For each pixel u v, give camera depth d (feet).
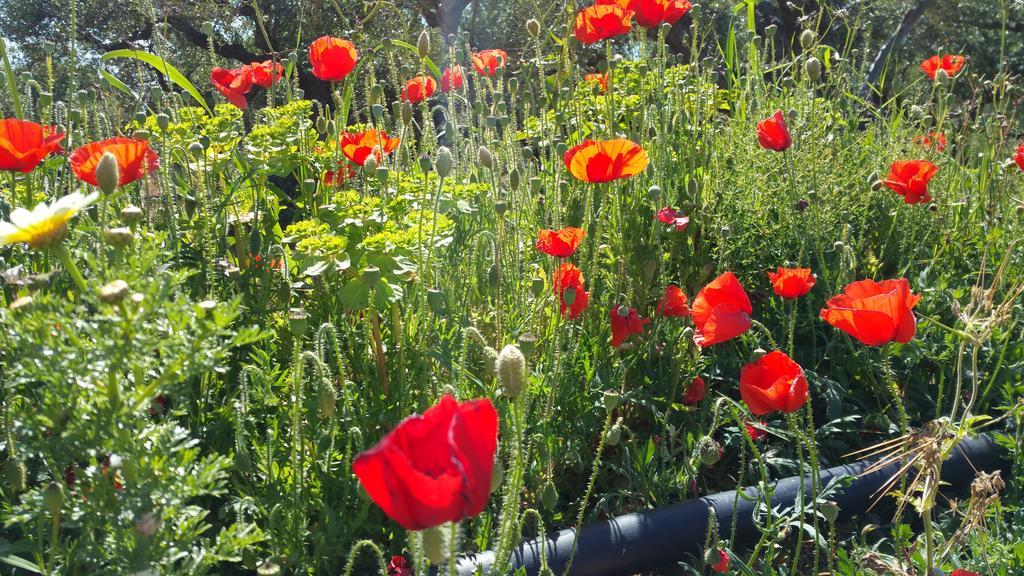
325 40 10.80
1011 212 13.44
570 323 8.98
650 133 13.23
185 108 9.90
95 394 4.76
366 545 7.39
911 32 53.26
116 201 8.35
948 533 8.13
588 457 9.20
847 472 9.20
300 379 6.50
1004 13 15.25
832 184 12.32
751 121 13.56
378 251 7.84
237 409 6.69
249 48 49.08
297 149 10.10
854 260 10.30
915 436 6.56
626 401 9.59
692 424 9.86
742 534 8.50
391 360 8.63
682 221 10.39
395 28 30.68
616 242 10.78
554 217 9.96
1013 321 10.30
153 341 4.70
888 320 6.66
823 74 17.24
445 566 6.91
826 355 11.01
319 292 8.66
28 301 4.65
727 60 16.01
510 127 10.82
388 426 7.88
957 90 36.91
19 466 5.68
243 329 4.83
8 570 6.02
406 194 8.83
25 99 10.47
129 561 4.75
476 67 12.94
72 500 4.96
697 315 7.67
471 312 9.29
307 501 7.18
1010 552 7.23
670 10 11.56
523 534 8.24
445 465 3.59
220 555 5.19
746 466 9.70
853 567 7.17
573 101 13.01
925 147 14.71
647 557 8.09
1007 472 9.54
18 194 8.63
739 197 11.96
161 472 4.86
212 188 9.60
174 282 5.03
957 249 12.96
